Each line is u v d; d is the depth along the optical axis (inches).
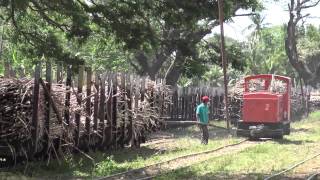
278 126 915.4
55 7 806.5
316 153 748.0
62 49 955.3
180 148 808.9
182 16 812.6
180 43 971.9
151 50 978.1
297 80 2972.4
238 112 1316.4
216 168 594.2
